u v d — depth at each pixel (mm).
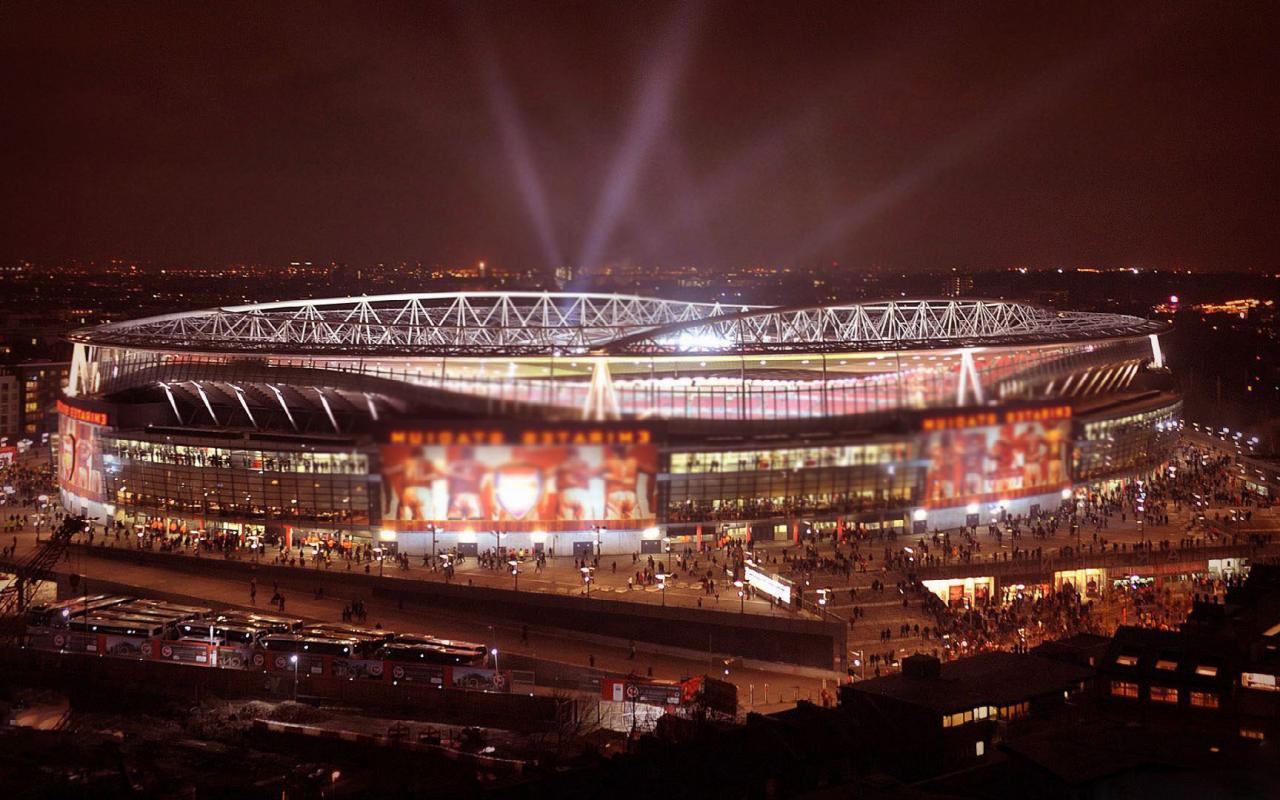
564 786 110938
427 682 144250
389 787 120688
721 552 183125
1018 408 182500
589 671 146250
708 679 132750
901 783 94062
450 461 179875
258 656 150500
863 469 178750
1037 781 94062
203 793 120250
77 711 149125
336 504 199000
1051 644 132625
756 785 103562
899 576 166000
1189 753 95062
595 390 181250
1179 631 130500
